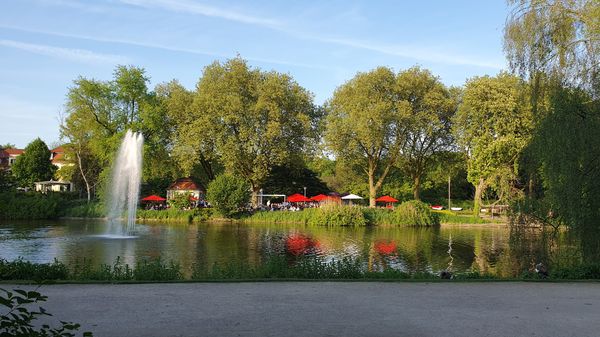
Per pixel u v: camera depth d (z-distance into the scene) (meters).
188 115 63.66
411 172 74.31
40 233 39.69
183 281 14.27
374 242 37.59
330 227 52.09
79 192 68.81
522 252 21.08
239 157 61.56
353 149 63.12
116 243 33.44
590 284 14.71
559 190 18.36
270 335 8.38
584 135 18.03
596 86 18.69
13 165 87.94
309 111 66.12
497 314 10.32
